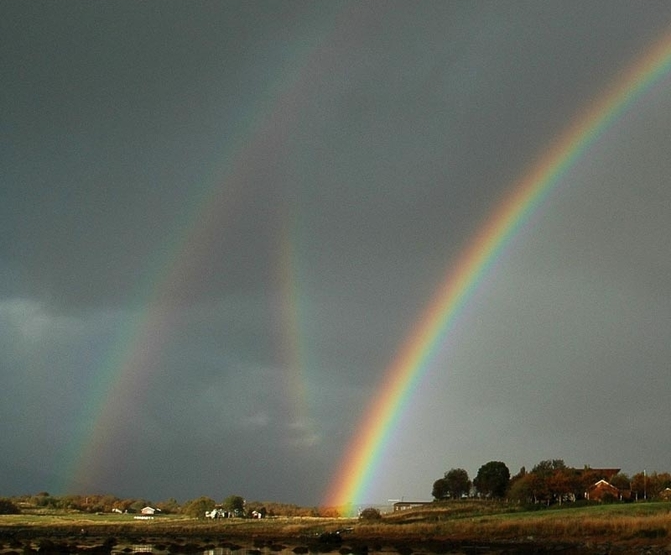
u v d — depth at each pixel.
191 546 120.44
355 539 140.25
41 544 120.00
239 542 138.00
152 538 156.38
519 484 195.75
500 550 105.94
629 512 135.00
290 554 106.12
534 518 140.00
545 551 99.31
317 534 167.75
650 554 92.62
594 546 106.75
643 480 188.25
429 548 114.44
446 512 185.75
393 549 113.81
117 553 106.31
